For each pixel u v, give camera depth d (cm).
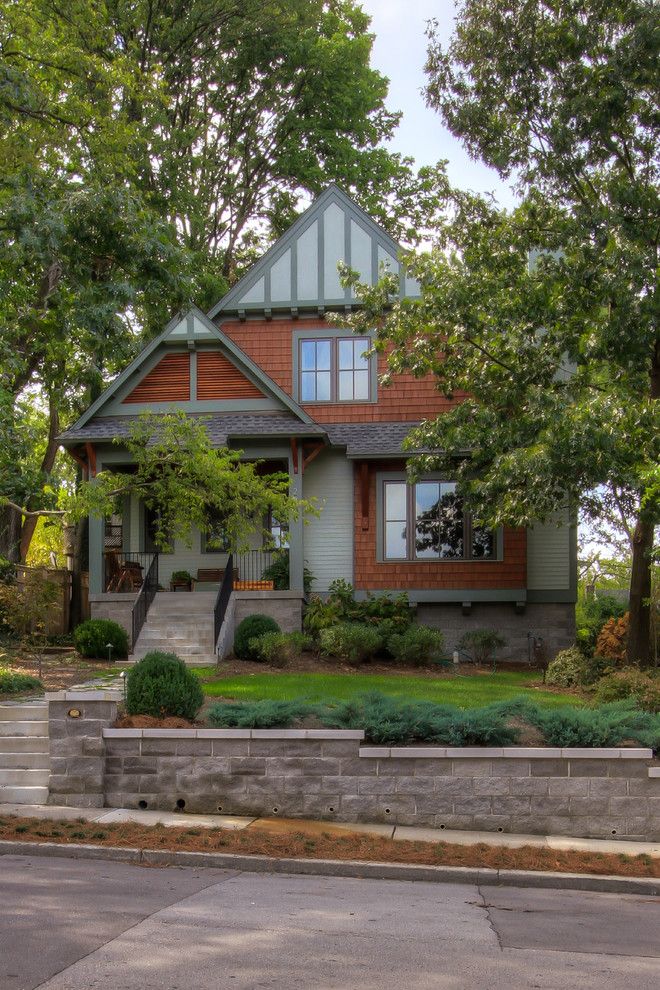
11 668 1753
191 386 2353
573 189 1866
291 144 3297
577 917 794
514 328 1817
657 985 611
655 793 1100
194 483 1769
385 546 2373
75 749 1154
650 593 1905
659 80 1745
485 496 1947
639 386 1781
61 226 1532
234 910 759
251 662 2027
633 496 1788
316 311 2494
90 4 2147
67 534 2877
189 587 2386
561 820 1109
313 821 1128
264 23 3127
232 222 3531
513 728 1172
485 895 873
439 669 2092
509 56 1811
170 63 3130
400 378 2477
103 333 1650
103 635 1981
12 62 1764
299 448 2275
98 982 575
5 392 1573
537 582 2375
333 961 634
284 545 2350
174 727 1189
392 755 1130
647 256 1705
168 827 1052
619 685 1598
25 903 751
